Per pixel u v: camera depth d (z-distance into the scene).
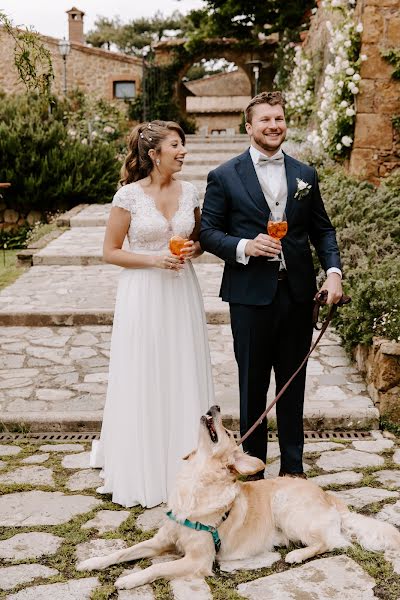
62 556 3.15
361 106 8.80
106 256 3.75
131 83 24.59
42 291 7.75
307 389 5.18
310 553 3.08
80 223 11.77
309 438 4.60
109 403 3.75
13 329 6.73
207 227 3.58
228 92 41.53
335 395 5.07
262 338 3.58
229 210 3.60
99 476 4.01
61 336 6.52
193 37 22.97
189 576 2.94
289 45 18.05
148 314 3.66
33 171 13.69
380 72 8.69
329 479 3.94
